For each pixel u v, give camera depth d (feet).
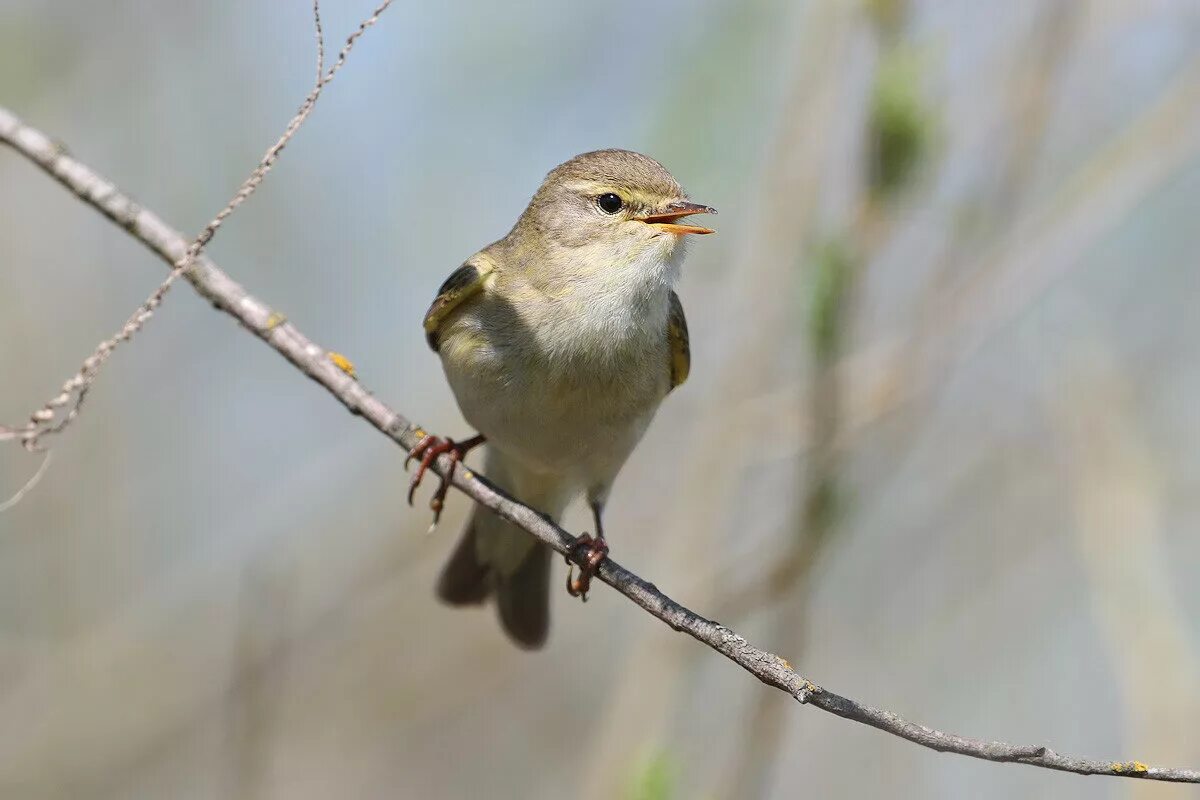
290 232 43.32
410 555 42.75
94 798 38.70
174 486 44.01
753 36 38.88
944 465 42.73
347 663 43.01
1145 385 42.57
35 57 40.88
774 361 35.06
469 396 30.37
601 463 31.12
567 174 30.35
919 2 31.71
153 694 40.19
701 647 33.42
